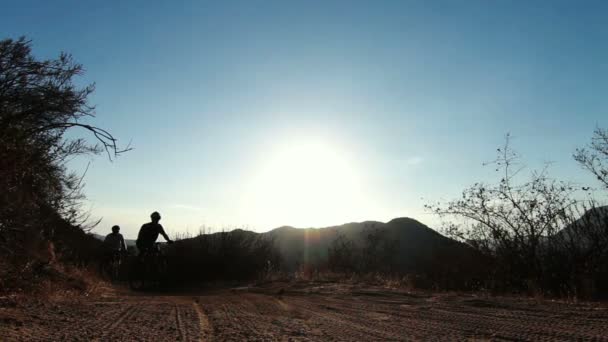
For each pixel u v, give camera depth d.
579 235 13.75
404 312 9.02
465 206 15.98
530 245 14.58
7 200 9.59
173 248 21.81
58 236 12.91
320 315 8.67
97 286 12.83
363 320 7.97
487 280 14.83
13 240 10.16
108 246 17.89
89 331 6.48
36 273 10.52
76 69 12.32
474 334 6.53
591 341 5.86
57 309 8.40
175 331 6.72
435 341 6.07
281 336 6.43
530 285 12.91
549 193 14.88
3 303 8.42
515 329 6.79
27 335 6.04
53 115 11.99
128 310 8.91
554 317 7.83
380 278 17.44
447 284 15.32
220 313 8.87
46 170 11.16
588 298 11.04
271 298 12.29
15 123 11.11
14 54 11.49
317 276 19.23
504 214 15.30
